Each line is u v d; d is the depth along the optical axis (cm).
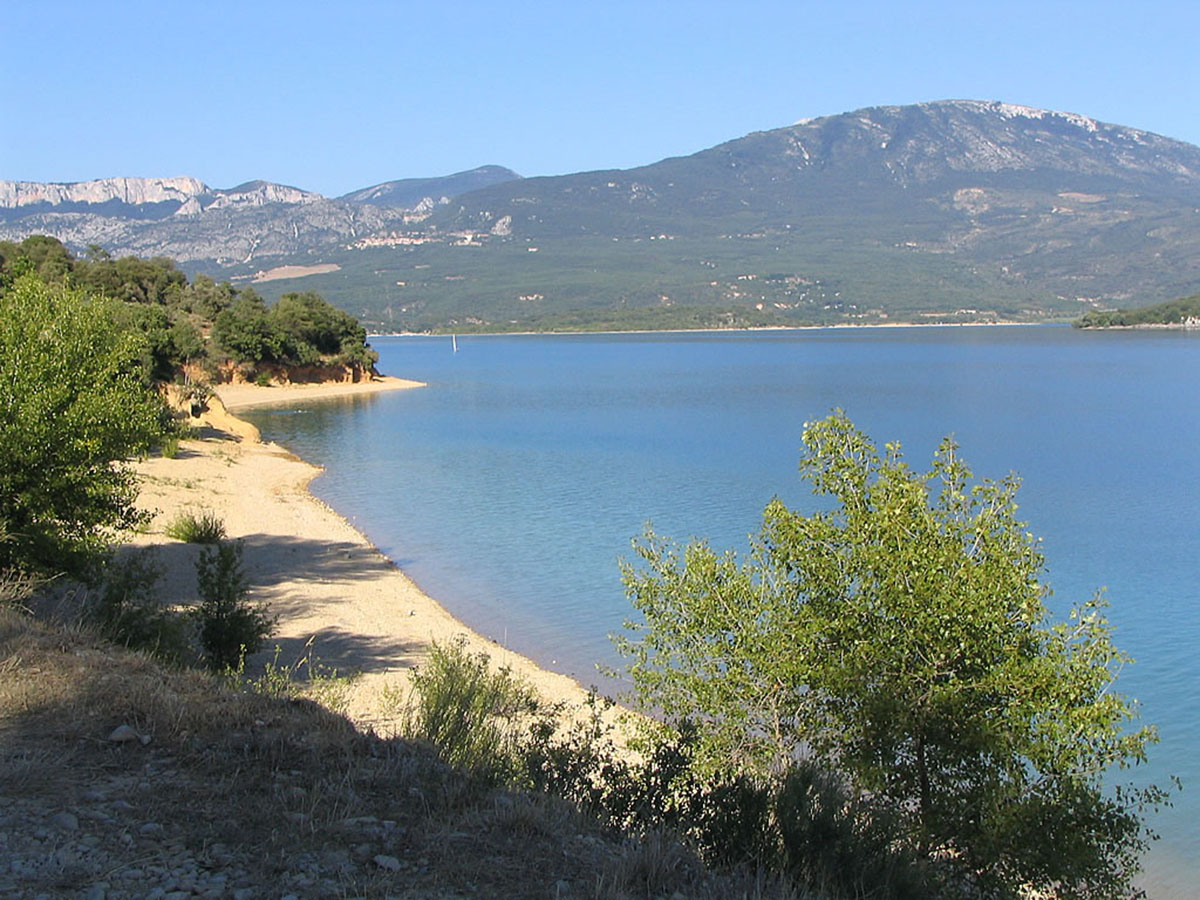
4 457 1805
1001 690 1160
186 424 7212
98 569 1977
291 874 609
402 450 7788
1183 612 3141
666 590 1543
